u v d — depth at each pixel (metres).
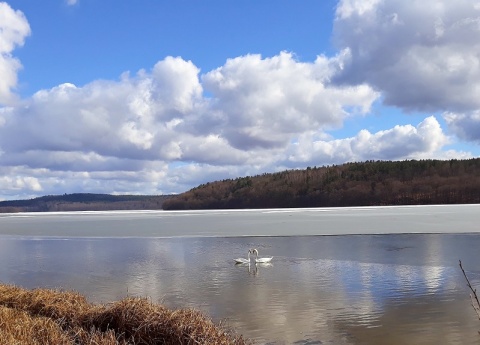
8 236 38.19
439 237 30.88
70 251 26.59
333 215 58.03
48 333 8.13
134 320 8.77
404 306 12.70
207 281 16.77
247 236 34.22
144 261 22.02
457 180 110.31
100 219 63.44
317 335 10.38
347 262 20.58
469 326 10.79
